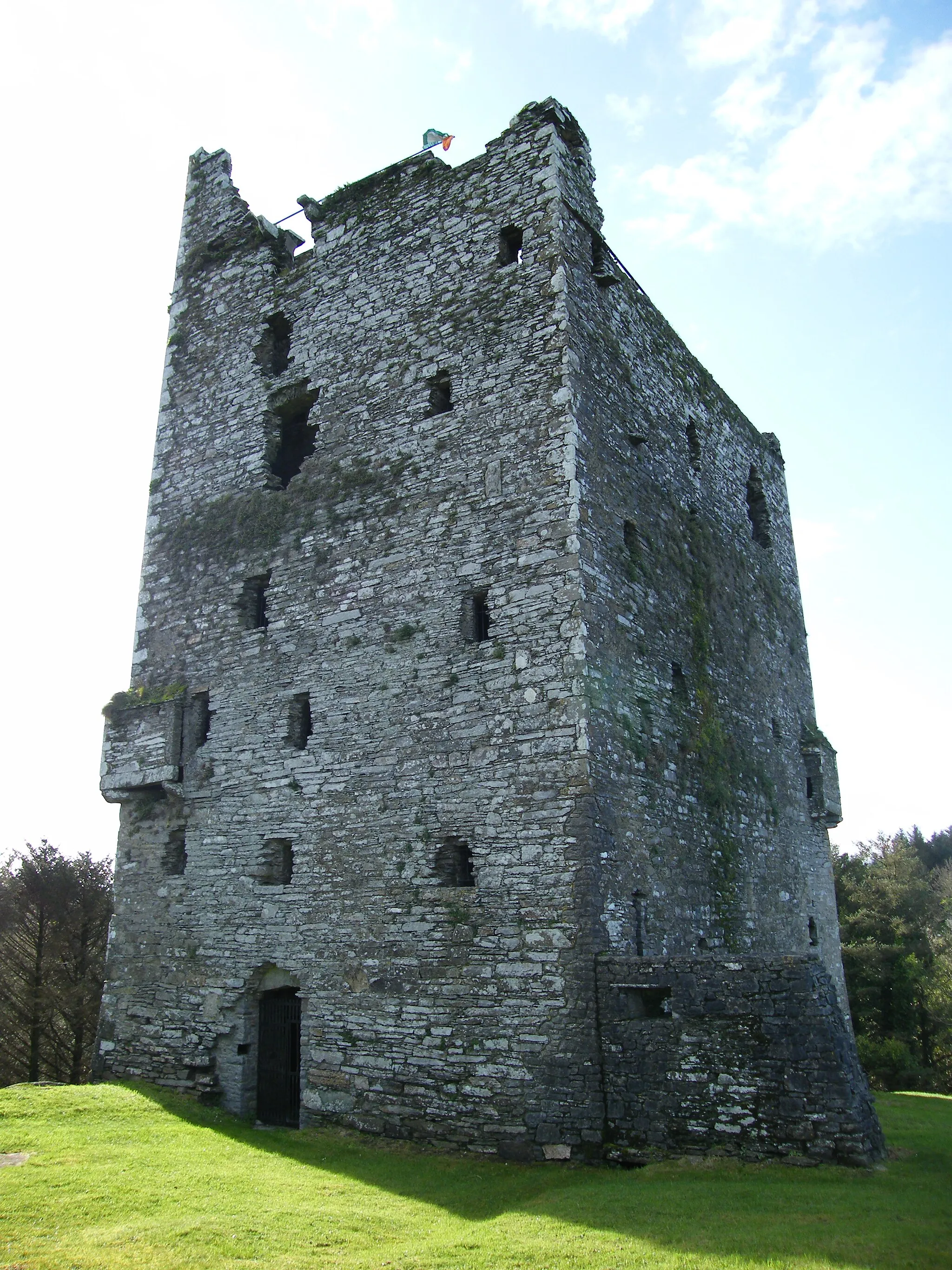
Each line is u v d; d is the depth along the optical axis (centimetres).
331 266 1847
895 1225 836
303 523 1720
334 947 1459
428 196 1744
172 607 1861
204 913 1634
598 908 1259
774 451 2467
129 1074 1652
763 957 1120
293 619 1675
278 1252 854
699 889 1560
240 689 1706
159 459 2002
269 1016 1549
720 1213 896
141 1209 990
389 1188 1101
